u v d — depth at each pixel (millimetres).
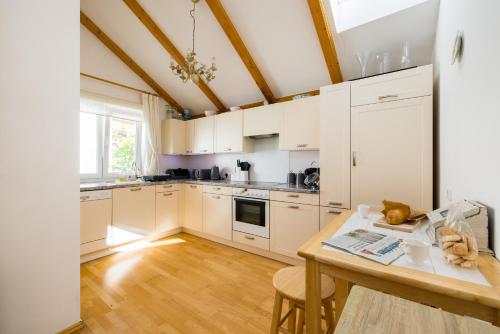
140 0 2697
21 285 1402
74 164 1615
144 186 3299
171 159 4410
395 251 926
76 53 1601
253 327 1652
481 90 916
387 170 2055
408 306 594
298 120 2883
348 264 847
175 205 3738
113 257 2857
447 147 1515
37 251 1461
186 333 1595
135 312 1812
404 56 2199
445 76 1585
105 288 2152
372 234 1130
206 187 3531
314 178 2807
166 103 4309
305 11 2295
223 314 1792
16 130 1368
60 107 1538
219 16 2508
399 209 1301
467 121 1086
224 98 3852
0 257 1330
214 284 2234
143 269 2541
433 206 1959
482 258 824
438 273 757
